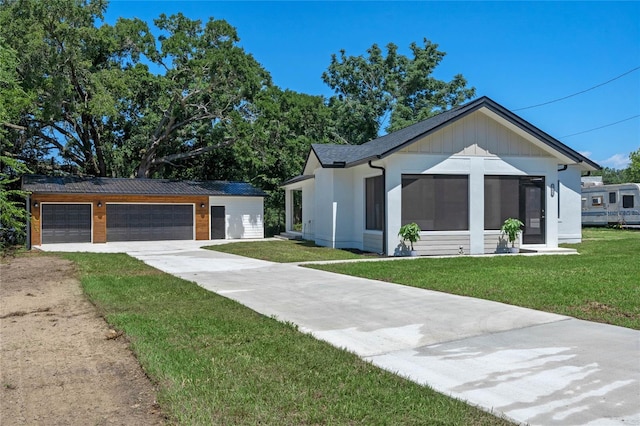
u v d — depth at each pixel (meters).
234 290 9.07
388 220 15.31
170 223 25.22
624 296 7.55
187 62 26.39
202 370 4.44
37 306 7.73
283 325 6.14
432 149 15.61
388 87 41.91
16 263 14.24
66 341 5.66
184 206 25.48
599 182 34.78
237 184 28.80
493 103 15.57
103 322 6.55
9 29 20.91
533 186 16.80
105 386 4.21
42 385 4.25
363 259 14.41
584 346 5.17
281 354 4.93
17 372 4.60
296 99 30.12
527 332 5.79
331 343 5.43
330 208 18.42
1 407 3.79
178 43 26.06
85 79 23.77
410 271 11.15
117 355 5.10
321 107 31.48
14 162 18.20
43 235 22.61
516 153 16.33
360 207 17.67
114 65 27.55
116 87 24.06
